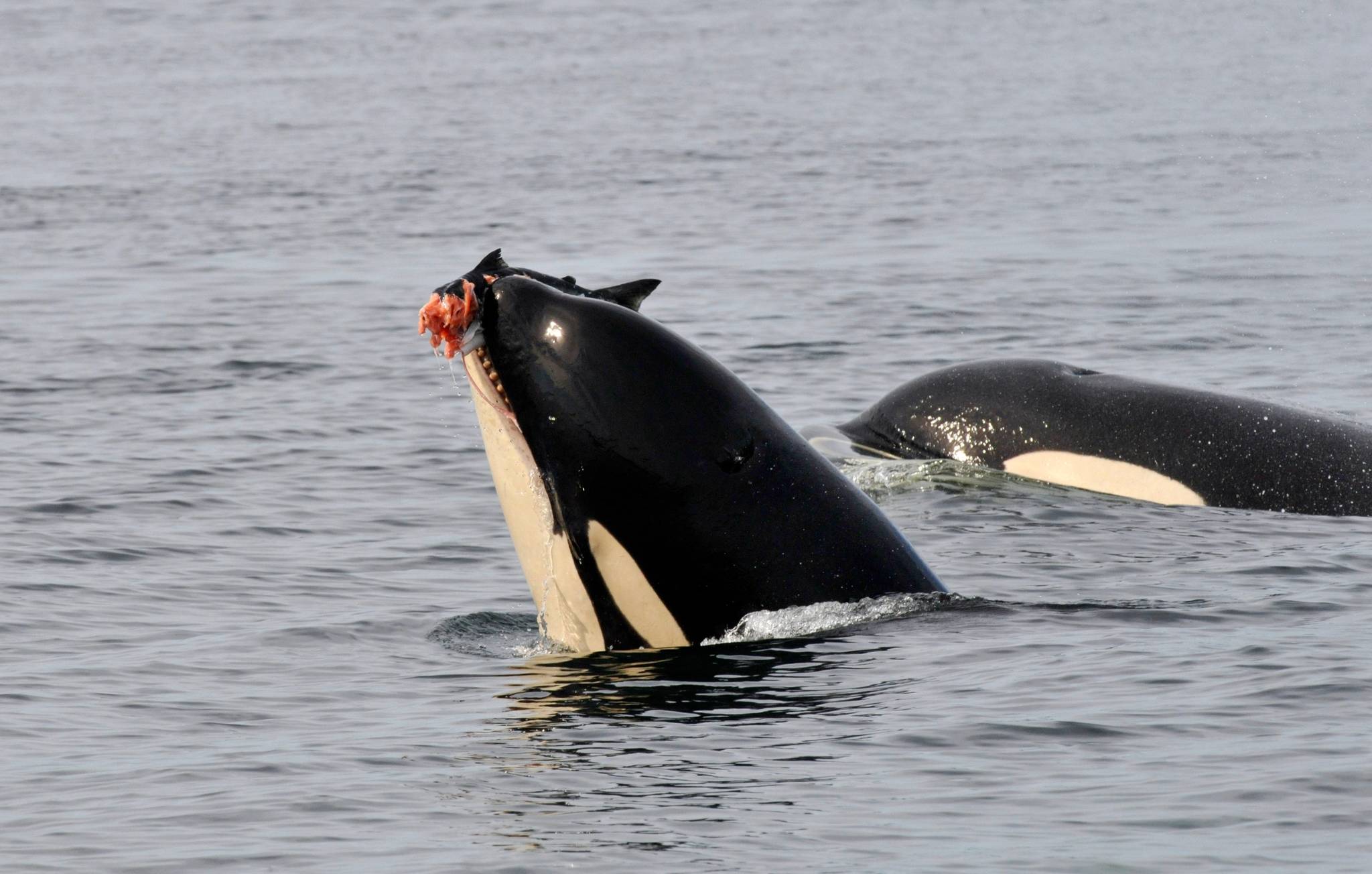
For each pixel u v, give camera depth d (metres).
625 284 41.84
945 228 159.88
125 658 44.94
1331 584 50.22
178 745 37.28
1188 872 29.06
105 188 192.38
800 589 40.97
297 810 32.72
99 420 84.19
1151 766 34.12
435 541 59.94
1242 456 65.81
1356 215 165.25
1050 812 31.88
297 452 76.19
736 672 39.75
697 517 40.25
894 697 38.28
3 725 39.00
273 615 49.75
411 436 79.81
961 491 66.62
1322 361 97.00
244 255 148.25
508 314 40.28
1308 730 36.06
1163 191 183.88
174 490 68.38
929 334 108.12
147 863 30.31
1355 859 29.44
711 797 32.72
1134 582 51.25
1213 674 40.00
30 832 31.92
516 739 36.41
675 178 196.62
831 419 83.62
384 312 119.81
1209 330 108.06
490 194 185.25
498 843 30.75
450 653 44.91
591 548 40.44
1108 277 131.75
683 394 40.25
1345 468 64.56
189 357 102.69
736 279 131.88
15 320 117.06
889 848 30.20
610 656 41.28
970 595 49.53
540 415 40.06
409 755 35.72
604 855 30.06
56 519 63.06
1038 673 40.03
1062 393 70.88
